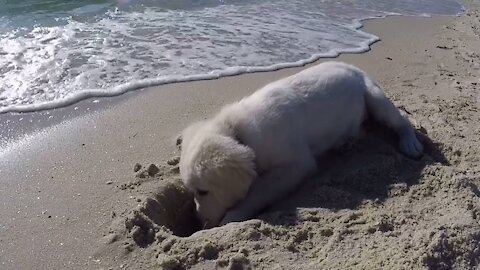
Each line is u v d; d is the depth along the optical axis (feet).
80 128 3.95
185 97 4.49
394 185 3.22
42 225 2.92
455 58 5.71
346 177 3.30
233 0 7.23
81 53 5.12
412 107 4.33
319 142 3.50
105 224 2.91
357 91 3.68
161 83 4.69
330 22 6.66
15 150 3.63
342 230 2.81
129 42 5.48
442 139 3.79
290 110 3.32
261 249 2.68
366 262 2.58
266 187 3.18
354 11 7.25
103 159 3.57
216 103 4.42
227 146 3.02
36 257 2.70
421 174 3.33
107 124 4.02
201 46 5.53
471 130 4.00
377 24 6.74
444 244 2.67
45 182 3.30
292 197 3.21
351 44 5.91
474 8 7.97
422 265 2.55
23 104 4.18
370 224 2.85
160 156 3.63
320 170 3.47
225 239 2.73
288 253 2.68
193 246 2.69
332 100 3.52
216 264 2.60
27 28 5.63
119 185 3.26
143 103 4.35
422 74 5.19
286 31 6.18
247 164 3.04
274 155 3.24
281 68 5.17
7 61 4.83
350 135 3.67
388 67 5.33
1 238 2.82
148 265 2.63
